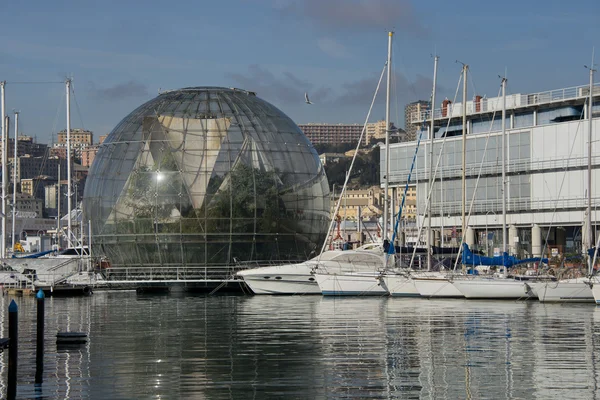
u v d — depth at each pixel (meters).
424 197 103.94
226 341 40.56
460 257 80.88
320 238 84.81
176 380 31.00
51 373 32.47
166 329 45.81
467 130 103.44
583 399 27.88
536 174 93.06
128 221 79.62
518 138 94.62
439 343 39.38
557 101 93.44
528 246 97.12
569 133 90.19
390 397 28.25
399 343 39.44
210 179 78.75
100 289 82.19
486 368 32.94
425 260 78.56
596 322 47.62
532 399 27.89
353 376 31.52
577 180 89.56
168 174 79.00
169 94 84.88
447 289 64.75
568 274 66.19
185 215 78.44
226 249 78.88
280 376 31.58
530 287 62.09
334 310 55.62
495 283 63.06
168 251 78.88
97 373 32.41
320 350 37.41
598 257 70.31
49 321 50.69
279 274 70.94
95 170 84.50
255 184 79.38
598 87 92.44
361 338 41.19
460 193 100.06
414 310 55.22
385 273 66.94
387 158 72.38
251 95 86.62
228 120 81.00
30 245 145.12
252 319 50.44
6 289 76.75
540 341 39.97
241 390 29.34
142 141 81.12
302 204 82.12
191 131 80.19
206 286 79.19
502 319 49.38
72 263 78.44
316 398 28.16
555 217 91.25
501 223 95.94
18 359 35.66
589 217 66.88
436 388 29.48
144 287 79.62
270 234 79.75
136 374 32.16
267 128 82.38
